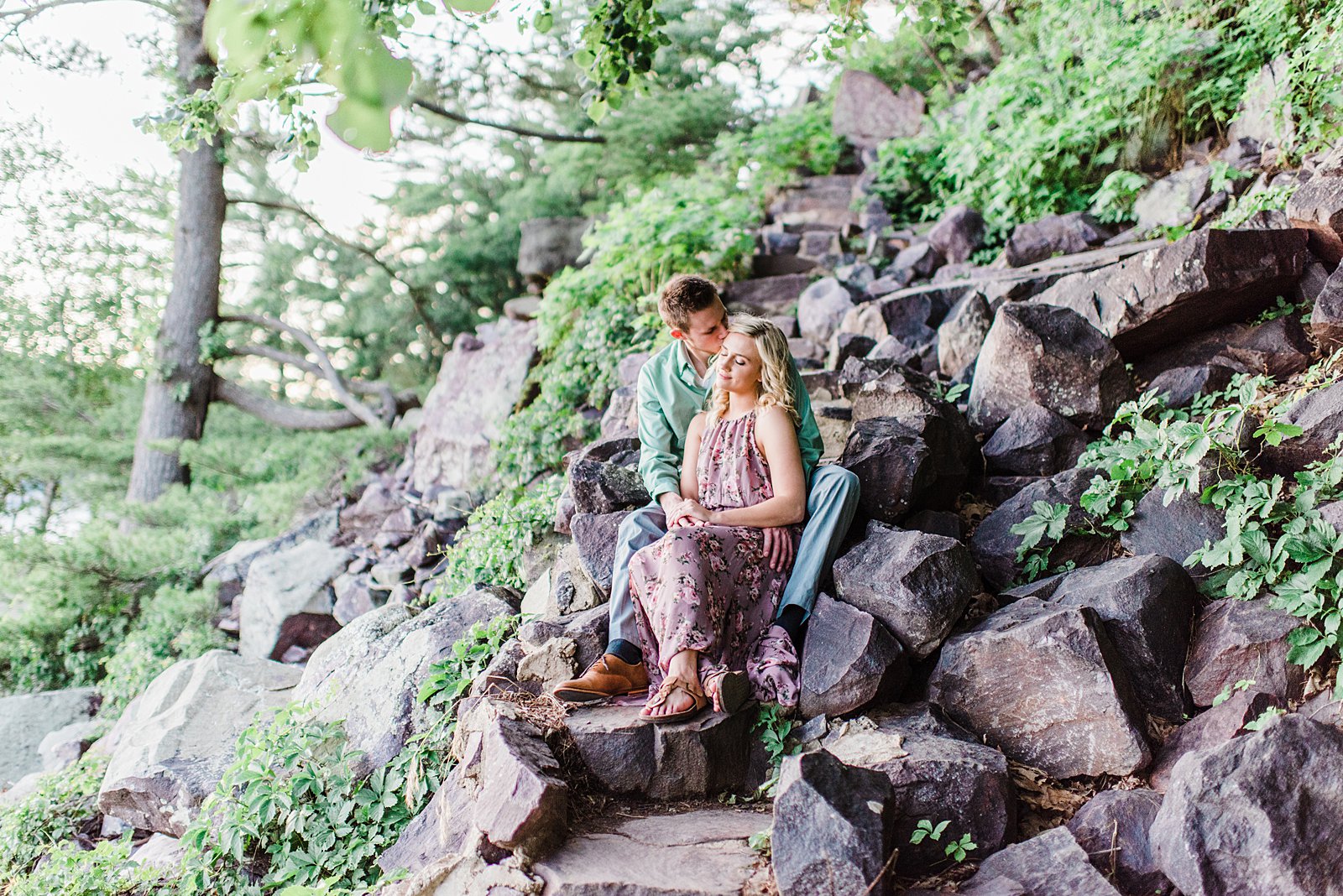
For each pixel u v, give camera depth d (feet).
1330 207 12.78
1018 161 21.53
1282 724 6.95
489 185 45.65
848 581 9.82
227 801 10.87
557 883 7.42
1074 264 18.02
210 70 30.55
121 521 28.63
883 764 7.95
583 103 13.41
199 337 35.88
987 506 12.40
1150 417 12.53
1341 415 10.06
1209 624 9.04
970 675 9.12
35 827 13.80
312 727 11.57
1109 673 8.42
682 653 9.18
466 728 9.86
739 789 9.21
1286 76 16.63
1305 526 8.91
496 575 14.56
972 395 13.85
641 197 25.32
